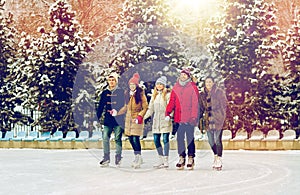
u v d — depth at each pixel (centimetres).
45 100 1759
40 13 3130
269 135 1608
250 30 1700
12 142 1678
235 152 1437
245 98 1688
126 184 774
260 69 1684
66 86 1772
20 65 1798
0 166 1059
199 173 919
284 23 2992
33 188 737
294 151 1460
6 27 1866
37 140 1650
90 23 3234
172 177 861
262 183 779
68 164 1096
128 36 1844
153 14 1839
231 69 1698
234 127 1681
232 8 1728
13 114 1834
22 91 1795
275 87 1686
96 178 853
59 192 695
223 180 817
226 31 1719
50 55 1755
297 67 1684
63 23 1791
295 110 1659
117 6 3225
